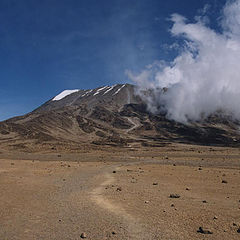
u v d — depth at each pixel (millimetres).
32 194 22406
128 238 11273
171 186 25828
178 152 112125
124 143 187000
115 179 32281
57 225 13438
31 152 114062
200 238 11125
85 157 89812
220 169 46094
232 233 11680
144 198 19453
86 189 24641
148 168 48625
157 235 11523
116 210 15859
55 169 46875
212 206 16766
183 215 14555
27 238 11805
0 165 54188
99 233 11984
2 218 15039
